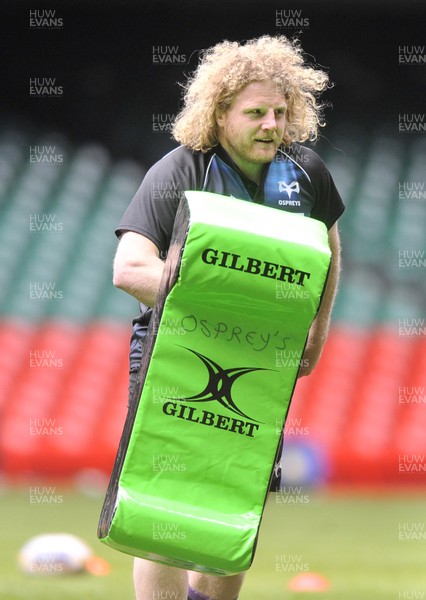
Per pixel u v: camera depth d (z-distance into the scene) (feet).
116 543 41.06
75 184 274.77
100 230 263.70
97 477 205.36
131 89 287.89
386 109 287.48
